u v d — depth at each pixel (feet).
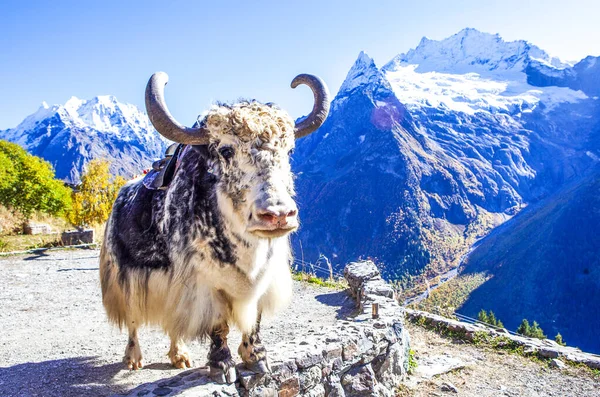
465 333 15.79
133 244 7.63
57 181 46.50
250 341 7.30
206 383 6.80
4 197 40.37
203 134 6.24
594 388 12.11
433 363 13.37
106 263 8.51
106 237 8.41
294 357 8.03
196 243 6.63
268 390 7.42
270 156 5.96
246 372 7.17
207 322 6.79
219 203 6.35
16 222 36.60
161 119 6.11
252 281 6.69
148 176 7.91
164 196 7.27
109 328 12.69
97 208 31.48
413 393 11.18
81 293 17.20
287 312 14.90
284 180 6.15
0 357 10.00
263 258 6.61
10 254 25.44
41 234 32.58
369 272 16.70
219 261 6.52
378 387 10.05
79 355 10.10
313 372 8.32
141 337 11.50
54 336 11.87
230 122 6.00
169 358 9.34
